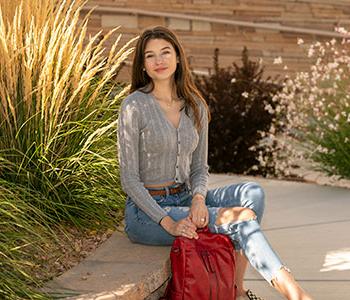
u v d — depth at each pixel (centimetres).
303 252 535
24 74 464
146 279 392
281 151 855
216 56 920
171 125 440
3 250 379
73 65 497
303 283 474
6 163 465
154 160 441
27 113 471
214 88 884
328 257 522
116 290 374
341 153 763
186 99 454
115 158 502
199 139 464
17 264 373
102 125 507
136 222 439
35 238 411
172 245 411
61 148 476
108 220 478
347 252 532
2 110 470
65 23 479
